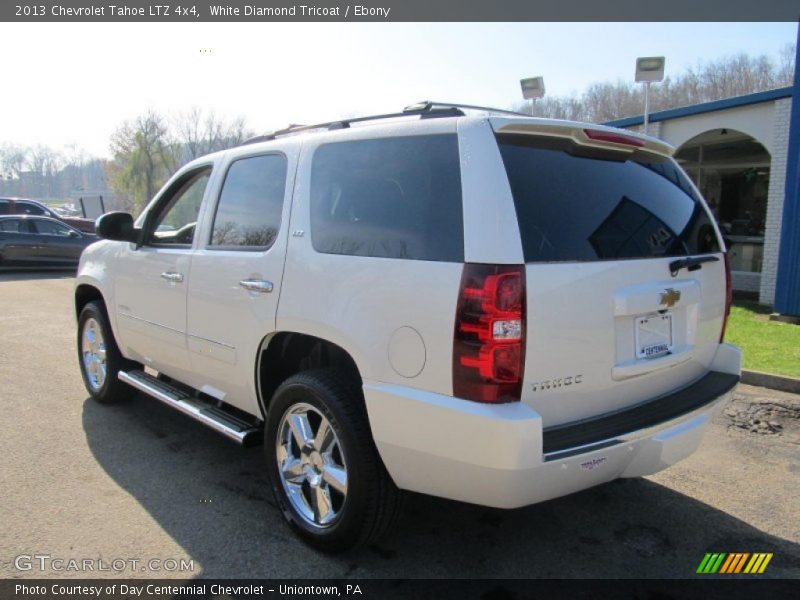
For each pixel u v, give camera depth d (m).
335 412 2.77
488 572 2.84
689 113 11.08
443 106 2.97
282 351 3.34
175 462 3.96
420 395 2.42
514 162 2.47
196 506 3.39
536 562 2.92
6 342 7.44
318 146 3.12
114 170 53.62
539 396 2.38
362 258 2.69
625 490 3.67
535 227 2.41
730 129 10.88
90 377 5.18
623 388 2.70
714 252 3.28
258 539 3.07
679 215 3.12
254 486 3.65
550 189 2.54
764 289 10.26
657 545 3.08
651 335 2.79
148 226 4.34
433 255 2.44
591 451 2.38
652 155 3.14
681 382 3.07
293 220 3.10
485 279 2.26
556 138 2.66
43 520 3.20
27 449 4.12
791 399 5.30
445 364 2.34
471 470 2.33
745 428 4.66
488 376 2.25
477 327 2.26
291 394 3.00
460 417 2.29
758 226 12.43
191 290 3.70
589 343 2.50
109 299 4.64
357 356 2.64
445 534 3.16
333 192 2.95
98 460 3.97
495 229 2.31
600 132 2.72
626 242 2.73
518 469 2.24
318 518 2.97
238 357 3.37
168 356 4.08
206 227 3.73
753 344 7.11
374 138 2.86
